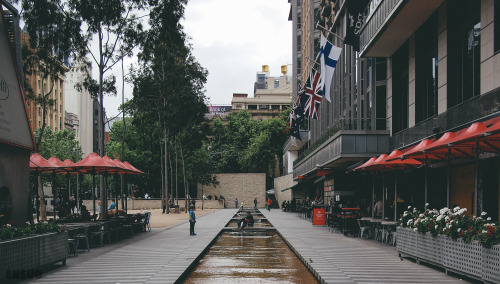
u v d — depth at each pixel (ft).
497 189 50.93
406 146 76.18
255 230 97.14
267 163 302.66
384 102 97.14
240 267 45.32
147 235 78.38
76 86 97.40
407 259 46.06
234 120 346.54
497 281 28.91
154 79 145.07
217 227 99.19
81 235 53.93
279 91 455.22
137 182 241.76
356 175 113.60
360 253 50.93
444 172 65.92
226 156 324.80
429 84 74.95
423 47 76.74
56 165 69.51
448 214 37.63
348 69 125.59
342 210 86.22
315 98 87.92
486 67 53.83
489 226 30.25
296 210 190.70
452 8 64.08
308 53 212.43
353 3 77.77
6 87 49.19
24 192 52.65
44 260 38.17
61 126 289.53
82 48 91.97
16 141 50.49
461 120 56.70
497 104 48.26
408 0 64.34
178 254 51.72
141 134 238.27
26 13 91.04
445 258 36.60
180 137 191.93
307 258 46.73
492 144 42.29
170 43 103.19
